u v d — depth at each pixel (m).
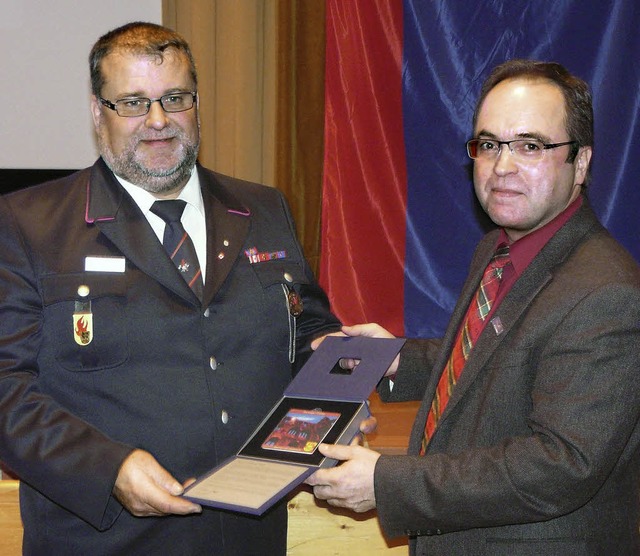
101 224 1.62
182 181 1.67
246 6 2.97
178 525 1.60
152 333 1.59
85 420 1.56
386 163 2.92
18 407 1.49
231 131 3.04
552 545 1.37
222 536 1.64
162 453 1.57
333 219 2.94
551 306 1.37
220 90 3.02
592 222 1.48
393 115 2.90
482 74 2.85
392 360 1.60
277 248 1.81
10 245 1.58
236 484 1.39
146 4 3.10
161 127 1.58
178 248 1.67
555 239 1.46
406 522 1.39
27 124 3.10
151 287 1.61
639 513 1.48
